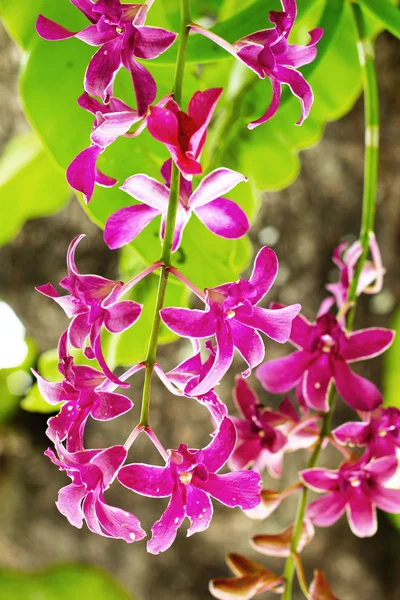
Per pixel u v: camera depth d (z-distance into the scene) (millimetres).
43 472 1146
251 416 559
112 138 445
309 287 998
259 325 456
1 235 768
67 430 459
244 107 634
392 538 1082
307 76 585
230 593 542
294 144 727
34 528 1157
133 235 482
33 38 590
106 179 477
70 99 582
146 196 474
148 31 445
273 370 542
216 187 461
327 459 1025
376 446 537
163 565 1126
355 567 1082
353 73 717
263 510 555
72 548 1163
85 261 1010
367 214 588
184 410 1024
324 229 990
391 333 542
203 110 441
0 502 1147
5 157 756
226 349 451
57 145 583
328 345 542
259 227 999
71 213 994
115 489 1090
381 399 537
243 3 670
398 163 945
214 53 542
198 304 896
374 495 536
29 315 1042
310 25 694
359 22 611
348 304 561
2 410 1123
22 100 578
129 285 459
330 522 541
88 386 463
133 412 1036
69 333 460
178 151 440
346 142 954
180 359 1002
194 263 574
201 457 458
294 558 552
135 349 627
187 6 462
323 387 540
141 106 440
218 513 1068
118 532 448
